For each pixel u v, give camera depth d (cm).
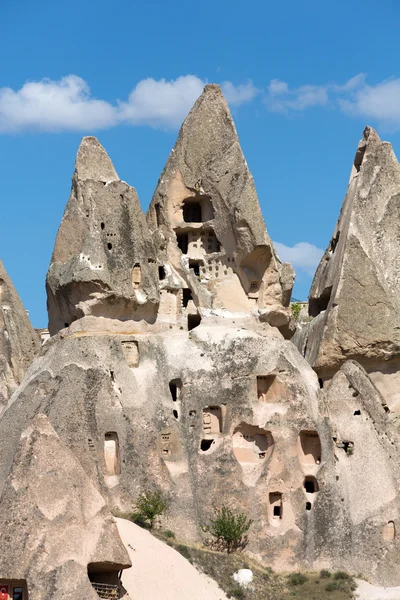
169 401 6088
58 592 4538
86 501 4784
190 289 6544
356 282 6506
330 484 5928
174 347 6269
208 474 5944
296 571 5803
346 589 5641
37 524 4644
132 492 5781
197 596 5231
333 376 6397
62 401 5853
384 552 5812
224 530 5753
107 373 5978
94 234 6188
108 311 6200
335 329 6462
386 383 6544
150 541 5444
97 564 4697
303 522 5878
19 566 4575
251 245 6456
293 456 5981
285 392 6081
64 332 6181
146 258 6303
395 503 5881
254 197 6481
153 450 5888
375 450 6034
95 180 6297
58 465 4781
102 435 5841
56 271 6269
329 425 6056
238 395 6081
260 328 6494
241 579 5556
